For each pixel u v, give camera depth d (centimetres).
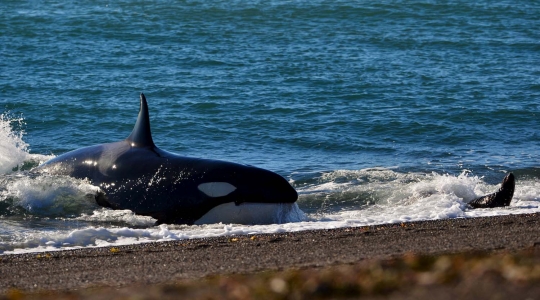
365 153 8619
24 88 11488
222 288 2928
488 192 6700
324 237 4503
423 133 9525
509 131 9675
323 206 6306
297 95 11475
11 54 13850
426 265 3088
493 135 9462
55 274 3694
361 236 4475
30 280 3566
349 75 12888
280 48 15112
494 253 3456
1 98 10881
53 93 11244
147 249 4347
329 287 2733
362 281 2791
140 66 13288
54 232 5175
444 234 4419
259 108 10644
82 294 3123
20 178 6219
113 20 17288
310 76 12744
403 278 2784
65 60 13538
